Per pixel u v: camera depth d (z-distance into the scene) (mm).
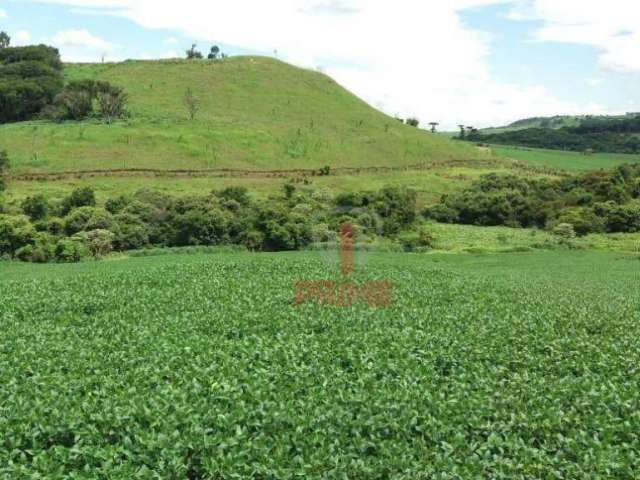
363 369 17438
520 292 33000
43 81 136625
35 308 27156
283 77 176625
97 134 115625
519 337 21484
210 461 11859
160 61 180125
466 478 11414
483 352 19328
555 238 72750
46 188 84750
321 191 83938
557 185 91500
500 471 11680
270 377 16594
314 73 185875
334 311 25438
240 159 114688
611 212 77812
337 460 11844
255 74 174375
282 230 63438
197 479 12102
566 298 31953
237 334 22047
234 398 14688
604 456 12219
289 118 149000
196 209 66500
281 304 26828
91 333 22266
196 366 17047
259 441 12625
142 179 96125
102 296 29156
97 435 12977
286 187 77438
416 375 16922
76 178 93312
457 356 19078
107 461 11859
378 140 143125
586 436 13086
